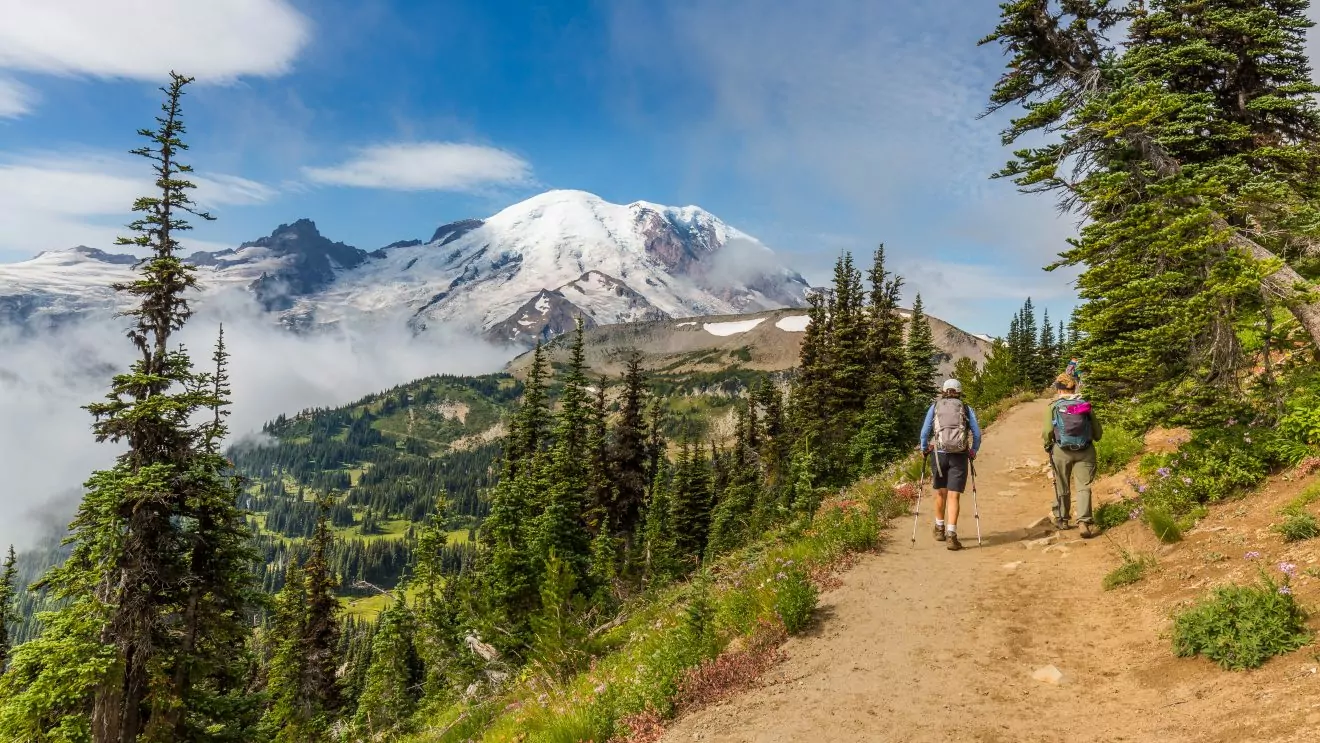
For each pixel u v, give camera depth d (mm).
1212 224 11703
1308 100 17250
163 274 18766
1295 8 18094
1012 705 5727
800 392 45094
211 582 19766
